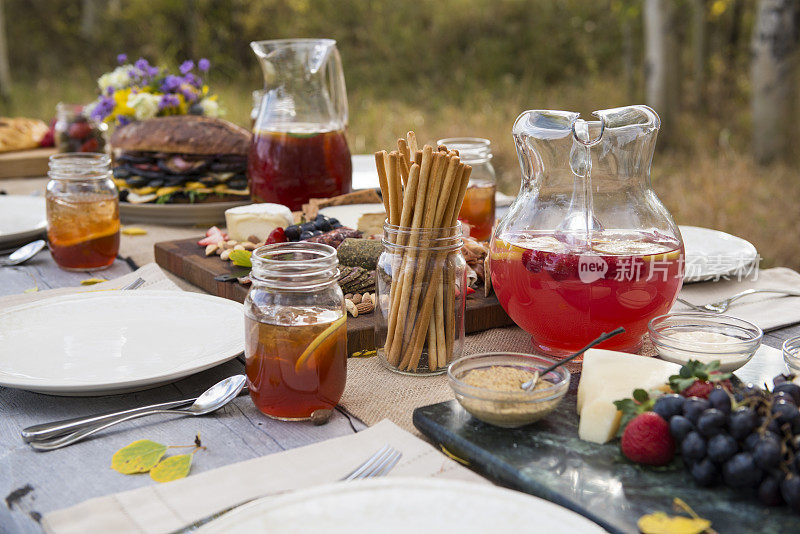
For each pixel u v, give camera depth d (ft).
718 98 24.63
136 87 7.39
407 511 2.44
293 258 3.33
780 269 5.23
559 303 3.65
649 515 2.51
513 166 20.12
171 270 5.49
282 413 3.31
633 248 3.61
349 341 4.03
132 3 32.89
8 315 4.09
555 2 30.09
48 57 34.27
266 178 6.15
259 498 2.68
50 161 5.41
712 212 15.75
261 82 30.12
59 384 3.30
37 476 2.93
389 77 30.04
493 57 29.50
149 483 2.87
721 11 25.21
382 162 3.63
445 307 3.71
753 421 2.59
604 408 2.99
